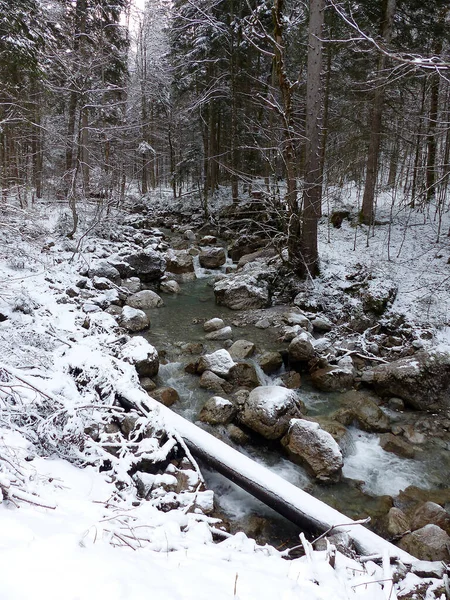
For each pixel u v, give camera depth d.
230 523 3.90
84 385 5.05
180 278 12.09
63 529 2.24
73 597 1.58
